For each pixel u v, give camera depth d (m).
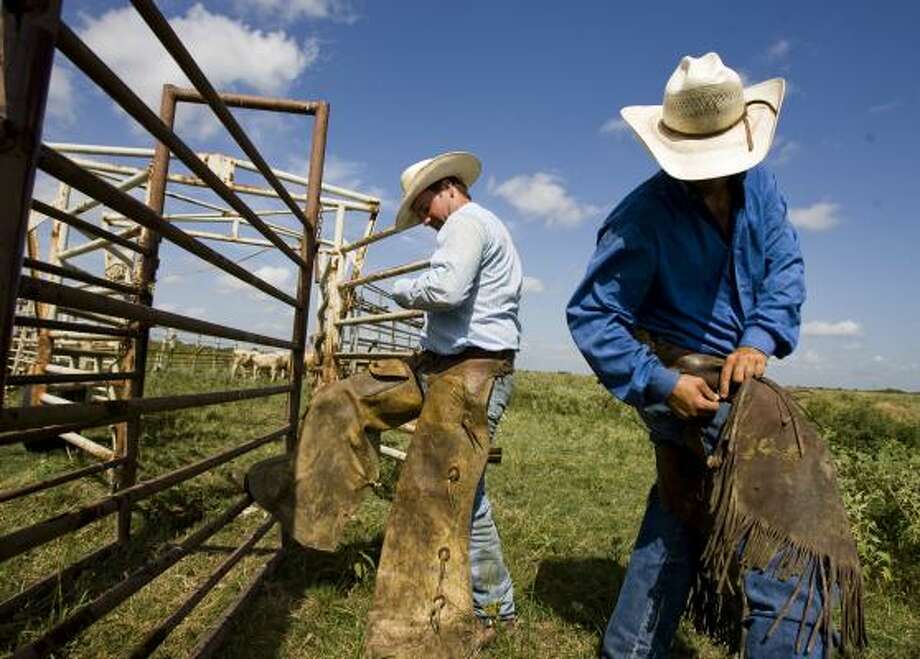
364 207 6.02
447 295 2.58
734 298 2.18
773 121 2.03
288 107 3.77
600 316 2.19
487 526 2.84
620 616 2.36
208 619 2.79
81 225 2.34
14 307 1.10
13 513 4.04
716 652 2.85
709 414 2.02
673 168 1.98
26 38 1.10
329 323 5.00
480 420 2.62
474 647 2.51
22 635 2.44
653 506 2.40
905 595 3.84
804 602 1.75
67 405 1.42
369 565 3.46
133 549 3.46
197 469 2.49
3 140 1.07
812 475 1.80
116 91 1.52
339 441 2.88
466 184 3.12
